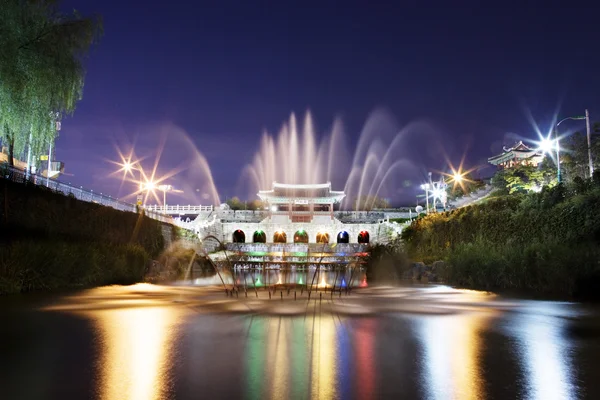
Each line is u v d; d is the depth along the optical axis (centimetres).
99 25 2819
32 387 652
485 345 941
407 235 5516
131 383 672
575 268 1964
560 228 3183
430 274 3412
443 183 8062
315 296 1861
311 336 1016
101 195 3953
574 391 648
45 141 2766
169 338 984
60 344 923
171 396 618
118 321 1202
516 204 3875
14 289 1902
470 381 693
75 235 3177
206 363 782
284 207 10038
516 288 2306
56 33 2647
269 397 617
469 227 4206
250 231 8875
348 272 4653
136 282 2720
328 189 9862
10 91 2361
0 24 2273
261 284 2783
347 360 810
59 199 3177
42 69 2512
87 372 725
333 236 8888
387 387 662
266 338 989
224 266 4831
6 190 2688
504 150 9000
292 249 7038
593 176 3353
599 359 829
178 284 2559
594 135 4566
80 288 2170
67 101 2753
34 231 2797
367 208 11719
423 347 918
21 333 1035
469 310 1476
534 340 994
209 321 1205
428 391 645
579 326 1173
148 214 4762
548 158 5684
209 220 8225
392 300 1745
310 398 614
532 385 674
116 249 2966
